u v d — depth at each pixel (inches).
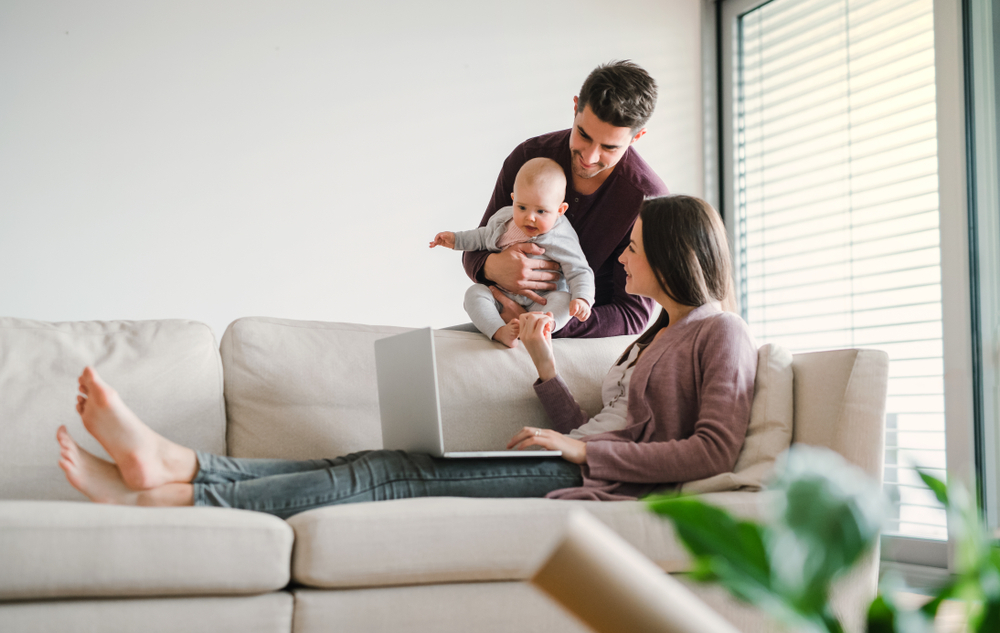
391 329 78.9
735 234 140.3
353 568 47.6
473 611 50.0
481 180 129.0
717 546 16.3
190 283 111.3
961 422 100.8
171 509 46.4
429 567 49.0
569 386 80.5
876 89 118.0
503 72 131.5
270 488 53.5
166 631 43.5
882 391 61.9
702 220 68.9
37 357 63.8
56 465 60.6
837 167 123.0
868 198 117.7
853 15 122.5
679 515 16.7
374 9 124.3
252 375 70.9
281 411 70.7
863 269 117.4
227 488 52.7
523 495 60.2
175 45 112.8
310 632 46.4
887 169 115.1
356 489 55.6
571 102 135.8
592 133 80.9
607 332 86.7
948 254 104.0
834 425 61.9
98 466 50.7
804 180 128.8
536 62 133.7
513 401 78.5
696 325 67.0
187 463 52.9
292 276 116.7
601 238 88.1
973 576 16.5
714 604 53.9
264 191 116.1
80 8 108.2
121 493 50.6
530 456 61.9
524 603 51.2
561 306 82.1
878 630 17.0
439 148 126.7
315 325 75.9
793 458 16.0
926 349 107.3
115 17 110.0
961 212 102.9
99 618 42.6
